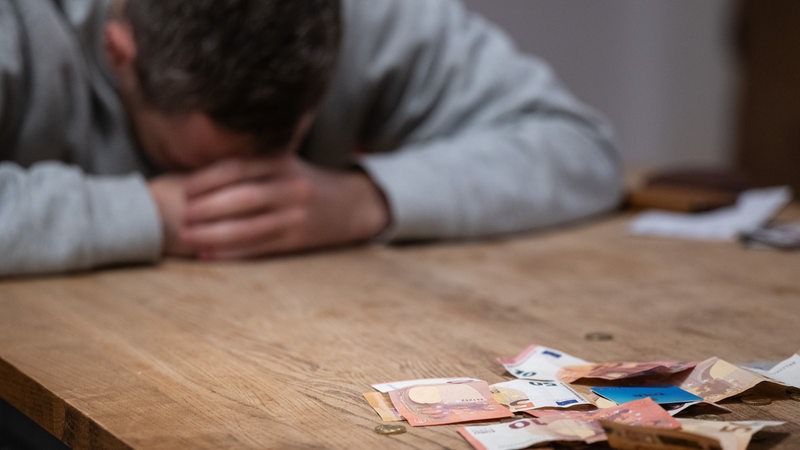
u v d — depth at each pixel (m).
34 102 1.18
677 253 1.19
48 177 1.11
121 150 1.28
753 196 1.57
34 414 0.72
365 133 1.46
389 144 1.45
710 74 3.50
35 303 0.95
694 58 3.45
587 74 3.23
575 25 3.16
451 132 1.45
